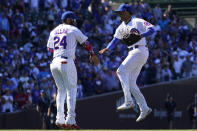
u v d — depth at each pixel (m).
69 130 38.59
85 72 78.81
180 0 116.88
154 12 97.00
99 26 90.69
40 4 86.75
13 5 82.81
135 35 37.53
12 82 70.94
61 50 36.94
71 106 37.16
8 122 70.56
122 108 38.19
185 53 88.31
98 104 79.62
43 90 64.56
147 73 82.75
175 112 85.06
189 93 86.06
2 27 78.94
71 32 36.94
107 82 80.31
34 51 76.12
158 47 88.69
